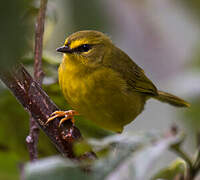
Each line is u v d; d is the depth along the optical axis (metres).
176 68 14.15
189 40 13.59
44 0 6.08
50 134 5.50
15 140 7.44
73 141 5.36
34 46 6.40
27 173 3.00
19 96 5.51
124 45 14.45
